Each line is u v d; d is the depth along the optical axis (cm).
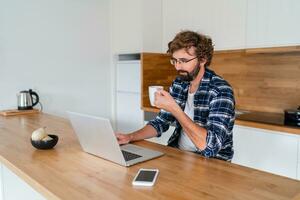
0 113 247
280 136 209
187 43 136
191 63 139
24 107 262
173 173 107
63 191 91
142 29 302
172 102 124
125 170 110
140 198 85
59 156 128
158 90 127
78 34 315
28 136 167
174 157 127
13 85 272
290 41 216
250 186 95
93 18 326
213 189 92
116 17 333
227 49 257
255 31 237
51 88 299
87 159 123
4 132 178
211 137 122
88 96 331
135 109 323
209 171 109
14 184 164
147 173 104
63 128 190
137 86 317
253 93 278
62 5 299
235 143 236
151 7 306
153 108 294
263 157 220
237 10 246
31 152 134
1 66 263
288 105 254
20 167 113
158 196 87
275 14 223
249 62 278
